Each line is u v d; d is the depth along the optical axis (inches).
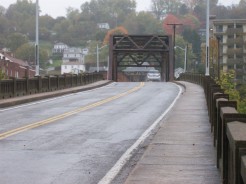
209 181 409.1
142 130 807.1
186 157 527.8
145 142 675.4
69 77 2199.8
